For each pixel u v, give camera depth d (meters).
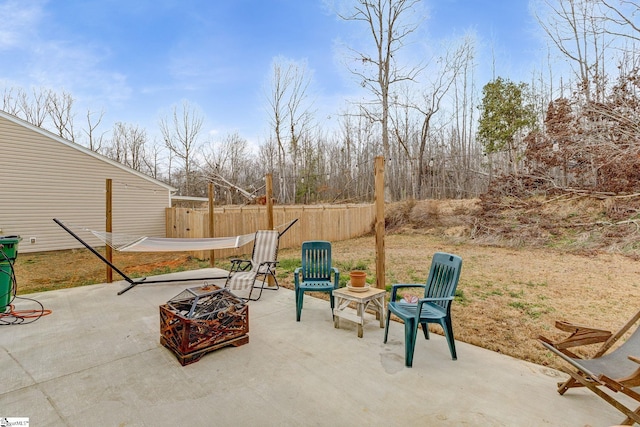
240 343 3.16
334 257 9.16
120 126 28.84
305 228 12.54
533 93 17.39
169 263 8.88
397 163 22.64
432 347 3.11
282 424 2.01
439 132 21.81
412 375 2.58
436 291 3.09
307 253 4.25
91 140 27.27
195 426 2.00
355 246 11.46
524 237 9.68
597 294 4.95
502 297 4.85
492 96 15.34
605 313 4.13
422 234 13.15
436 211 14.01
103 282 6.11
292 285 5.80
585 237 8.66
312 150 24.48
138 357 2.93
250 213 11.04
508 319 3.93
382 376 2.57
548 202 10.38
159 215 13.84
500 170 14.38
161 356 2.95
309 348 3.10
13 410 2.16
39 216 10.73
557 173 11.64
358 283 3.52
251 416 2.09
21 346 3.16
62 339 3.33
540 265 7.12
